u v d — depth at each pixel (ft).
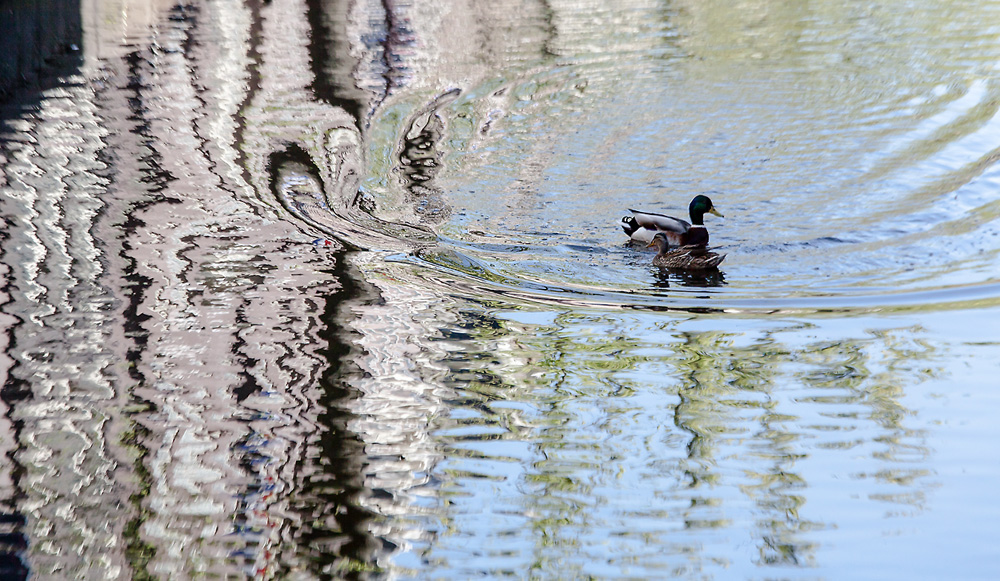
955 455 25.45
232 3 107.24
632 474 25.09
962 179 48.01
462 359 31.78
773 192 48.60
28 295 37.52
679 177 51.31
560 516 23.47
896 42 75.66
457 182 51.44
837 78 67.10
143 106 65.72
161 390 29.99
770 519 23.11
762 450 26.08
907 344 31.86
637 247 42.83
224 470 25.49
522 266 40.91
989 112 57.72
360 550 22.27
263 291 37.63
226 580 21.12
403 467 25.59
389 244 43.29
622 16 91.97
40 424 28.12
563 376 30.63
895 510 23.26
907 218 43.96
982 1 87.20
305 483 25.02
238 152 55.62
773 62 72.23
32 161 54.75
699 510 23.58
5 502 24.47
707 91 65.98
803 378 29.99
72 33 91.81
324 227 45.21
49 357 32.37
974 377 29.35
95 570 21.56
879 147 53.67
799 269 39.40
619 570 21.33
